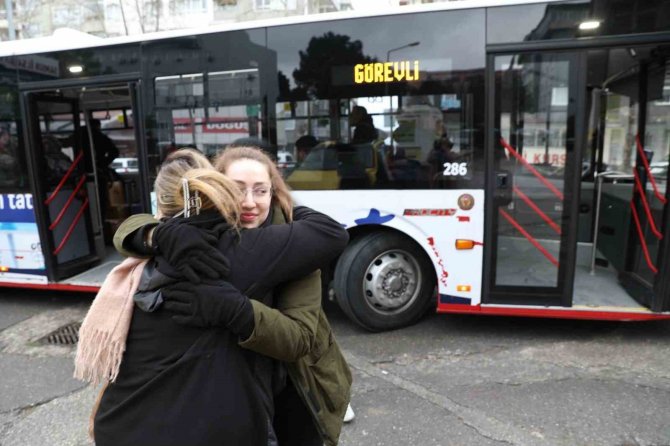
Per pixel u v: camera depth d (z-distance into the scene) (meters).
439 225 4.07
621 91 5.08
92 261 5.73
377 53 4.05
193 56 4.40
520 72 3.85
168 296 1.34
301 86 4.20
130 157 6.90
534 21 3.78
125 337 1.39
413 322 4.47
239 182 1.58
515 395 3.24
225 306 1.28
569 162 3.88
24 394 3.45
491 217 4.00
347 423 2.97
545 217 3.96
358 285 4.22
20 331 4.61
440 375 3.54
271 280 1.42
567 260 3.97
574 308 4.00
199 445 1.31
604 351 3.85
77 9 19.53
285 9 15.88
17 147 5.02
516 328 4.36
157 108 4.54
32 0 20.08
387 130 4.09
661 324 4.38
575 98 3.81
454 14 3.89
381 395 3.28
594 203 5.29
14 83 4.93
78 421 3.11
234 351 1.36
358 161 4.16
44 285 5.18
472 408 3.10
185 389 1.32
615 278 4.87
